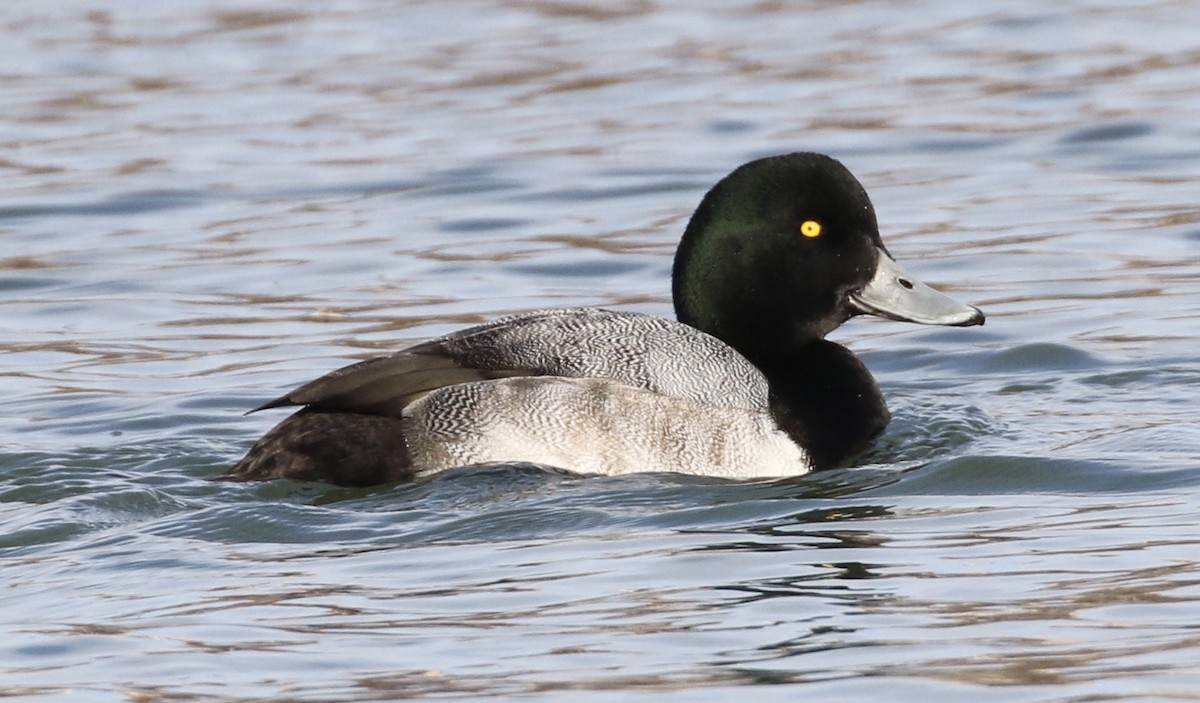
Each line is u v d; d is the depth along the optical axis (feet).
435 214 60.29
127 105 73.46
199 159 66.64
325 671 25.25
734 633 26.32
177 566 30.14
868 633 26.16
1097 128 67.46
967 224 57.26
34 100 73.82
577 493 33.71
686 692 24.13
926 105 71.31
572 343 35.83
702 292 38.42
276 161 66.39
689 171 63.82
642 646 25.91
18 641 26.76
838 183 38.09
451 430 34.40
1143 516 31.48
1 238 58.13
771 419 36.22
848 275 38.19
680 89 74.74
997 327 47.75
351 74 77.66
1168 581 27.84
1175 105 69.87
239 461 36.19
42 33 84.74
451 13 87.81
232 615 27.63
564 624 26.89
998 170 63.46
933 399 41.37
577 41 82.48
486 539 31.42
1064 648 25.25
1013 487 34.14
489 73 77.30
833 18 86.28
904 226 57.41
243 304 51.47
